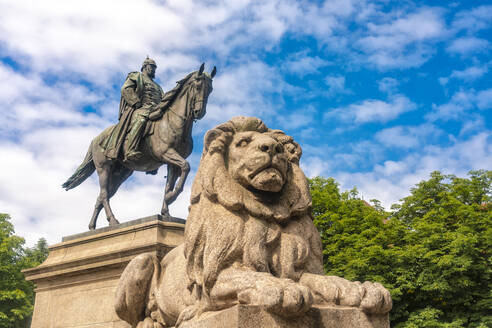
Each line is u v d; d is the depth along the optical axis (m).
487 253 13.84
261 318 2.12
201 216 2.64
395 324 13.95
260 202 2.65
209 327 2.26
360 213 16.59
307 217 2.85
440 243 14.01
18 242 20.92
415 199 16.59
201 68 8.09
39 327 5.86
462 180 16.52
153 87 8.77
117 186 8.82
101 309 5.48
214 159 2.74
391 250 13.98
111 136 8.38
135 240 5.69
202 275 2.58
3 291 19.38
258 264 2.49
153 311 3.21
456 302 13.53
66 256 6.16
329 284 2.47
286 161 2.70
